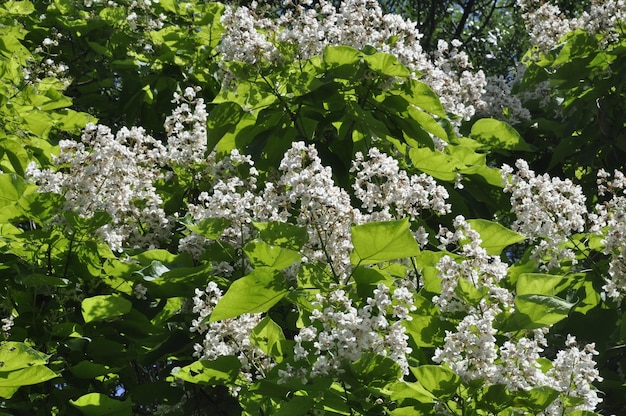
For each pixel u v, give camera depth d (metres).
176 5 8.10
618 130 6.91
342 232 3.85
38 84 6.80
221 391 5.07
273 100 5.47
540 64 7.33
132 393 4.98
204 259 4.95
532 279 3.77
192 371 3.91
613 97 6.87
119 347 4.89
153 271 4.86
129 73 7.98
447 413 3.47
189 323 5.00
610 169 6.98
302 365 3.48
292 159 3.84
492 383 3.36
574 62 6.89
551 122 7.65
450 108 6.30
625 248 4.69
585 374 3.50
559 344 5.58
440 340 3.87
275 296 3.69
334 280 3.79
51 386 4.79
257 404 3.79
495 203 6.05
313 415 3.64
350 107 5.39
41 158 6.51
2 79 6.68
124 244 5.35
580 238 5.39
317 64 5.45
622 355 6.02
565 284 5.47
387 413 3.54
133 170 4.91
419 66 5.52
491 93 7.89
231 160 5.37
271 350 3.82
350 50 5.18
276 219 3.96
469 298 3.61
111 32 8.19
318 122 5.44
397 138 5.58
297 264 3.96
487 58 12.43
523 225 4.93
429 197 5.18
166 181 5.88
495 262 3.73
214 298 4.09
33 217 4.66
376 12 5.52
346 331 3.37
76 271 4.92
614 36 6.69
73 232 4.67
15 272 4.97
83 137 4.75
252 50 5.20
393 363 3.37
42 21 8.46
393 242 3.58
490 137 6.80
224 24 5.32
